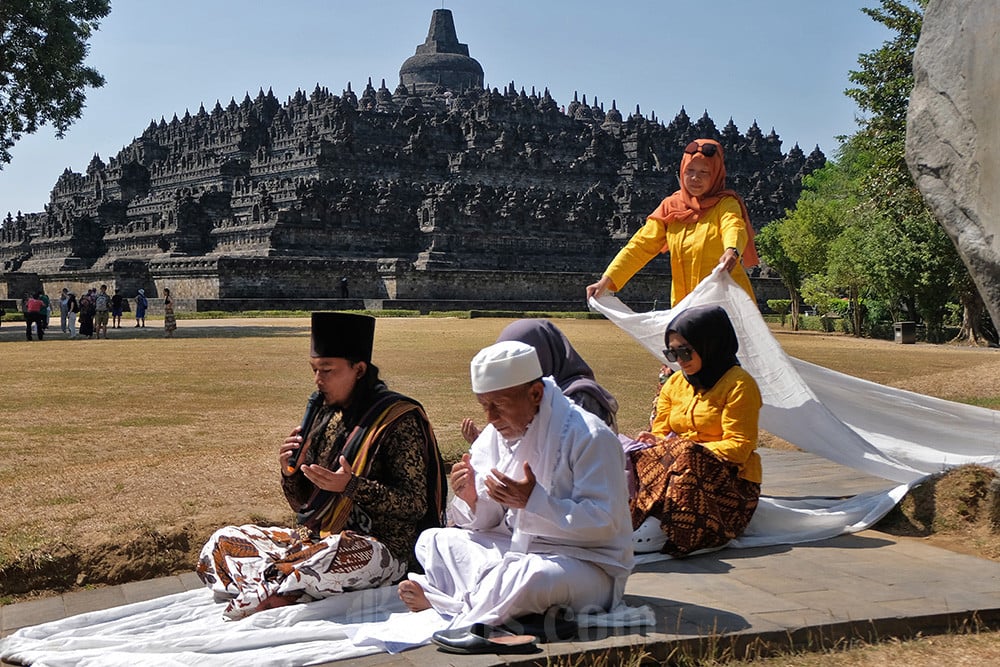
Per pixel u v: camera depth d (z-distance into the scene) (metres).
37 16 41.78
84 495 9.61
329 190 88.12
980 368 24.92
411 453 6.66
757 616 5.99
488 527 6.34
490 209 89.94
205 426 15.12
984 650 5.64
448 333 45.12
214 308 70.88
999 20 6.70
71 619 6.36
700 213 9.59
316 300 74.50
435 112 131.50
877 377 24.45
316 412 6.94
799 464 12.02
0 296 91.75
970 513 8.22
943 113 7.20
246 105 126.19
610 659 5.41
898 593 6.52
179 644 5.69
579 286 87.06
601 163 114.69
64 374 24.38
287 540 6.79
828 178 73.62
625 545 5.89
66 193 134.12
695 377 8.05
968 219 7.02
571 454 5.79
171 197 102.19
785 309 79.50
